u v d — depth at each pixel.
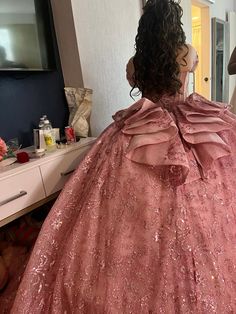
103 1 1.59
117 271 0.83
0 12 1.14
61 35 1.47
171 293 0.78
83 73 1.50
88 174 1.04
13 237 1.32
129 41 1.86
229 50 4.09
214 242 0.85
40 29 1.34
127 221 0.88
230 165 0.98
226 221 0.90
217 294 0.79
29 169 1.07
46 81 1.47
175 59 1.02
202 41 3.53
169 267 0.80
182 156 0.89
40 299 0.88
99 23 1.58
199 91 3.80
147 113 0.98
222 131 1.02
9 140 1.31
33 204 1.11
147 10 1.04
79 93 1.47
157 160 0.90
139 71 1.07
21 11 1.24
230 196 0.94
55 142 1.30
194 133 0.96
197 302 0.77
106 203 0.92
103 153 1.03
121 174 0.93
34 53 1.31
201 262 0.81
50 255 0.94
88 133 1.54
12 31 1.20
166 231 0.85
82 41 1.47
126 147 0.97
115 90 1.77
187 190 0.90
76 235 0.90
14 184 1.02
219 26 3.70
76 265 0.87
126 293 0.81
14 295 1.02
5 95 1.28
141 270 0.82
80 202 0.99
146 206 0.88
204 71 3.65
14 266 1.20
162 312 0.77
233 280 0.84
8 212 1.01
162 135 0.94
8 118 1.31
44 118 1.31
